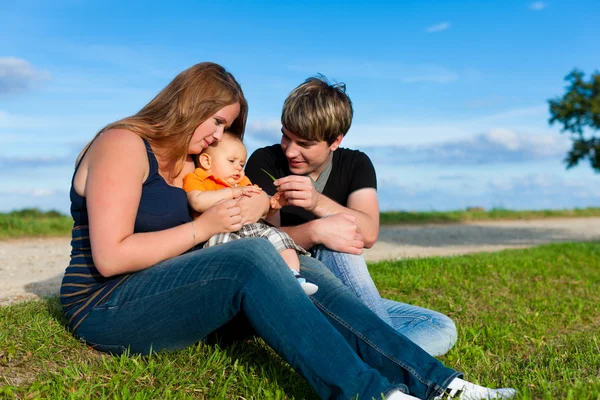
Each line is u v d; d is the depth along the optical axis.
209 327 2.65
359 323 2.82
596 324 5.32
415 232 14.38
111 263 2.51
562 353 3.90
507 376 3.28
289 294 2.46
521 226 17.16
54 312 3.69
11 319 3.53
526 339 4.63
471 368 3.57
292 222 3.91
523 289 6.42
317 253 3.49
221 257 2.52
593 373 3.14
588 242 12.28
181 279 2.54
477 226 16.69
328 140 3.51
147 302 2.59
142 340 2.74
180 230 2.68
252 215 3.24
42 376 2.73
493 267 7.37
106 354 2.99
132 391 2.66
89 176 2.60
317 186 3.81
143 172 2.67
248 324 3.29
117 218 2.51
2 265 7.27
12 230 10.87
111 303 2.67
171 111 2.84
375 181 3.90
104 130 2.79
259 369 3.07
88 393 2.58
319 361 2.36
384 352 2.72
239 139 3.53
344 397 2.33
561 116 13.98
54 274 6.59
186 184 3.32
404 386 2.39
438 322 3.77
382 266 7.01
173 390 2.72
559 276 7.28
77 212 2.79
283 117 3.50
